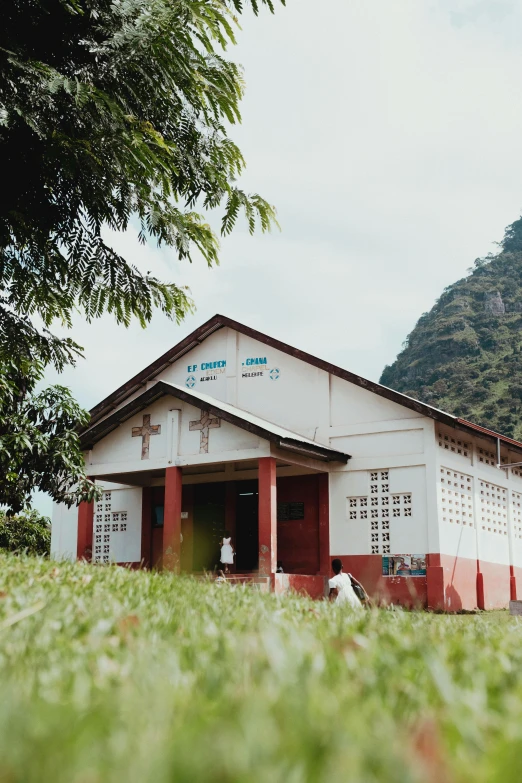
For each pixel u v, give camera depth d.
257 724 1.40
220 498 21.92
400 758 1.29
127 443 19.66
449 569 18.27
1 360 12.55
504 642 4.00
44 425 14.95
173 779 1.18
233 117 10.84
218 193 11.70
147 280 11.84
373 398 19.55
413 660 3.03
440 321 104.94
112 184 10.38
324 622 4.37
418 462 18.58
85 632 3.51
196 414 18.67
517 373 85.88
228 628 3.88
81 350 12.91
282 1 8.87
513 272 114.81
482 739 1.69
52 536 24.25
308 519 19.91
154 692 1.90
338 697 2.11
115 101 10.06
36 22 9.92
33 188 10.70
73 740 1.38
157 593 5.50
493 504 20.98
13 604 4.06
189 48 9.80
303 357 20.52
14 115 9.23
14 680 2.32
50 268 11.31
